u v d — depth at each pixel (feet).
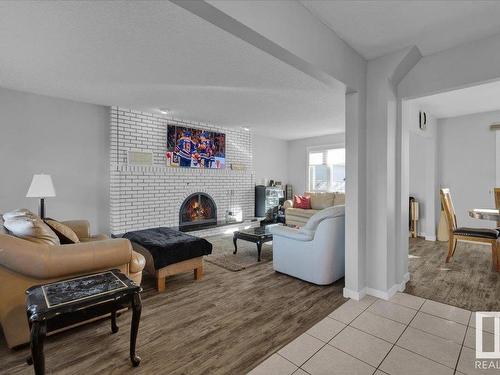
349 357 5.66
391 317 7.29
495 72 7.13
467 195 15.83
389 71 8.09
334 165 22.45
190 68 9.29
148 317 7.30
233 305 8.01
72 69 9.41
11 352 5.84
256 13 4.95
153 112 15.19
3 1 5.79
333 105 13.67
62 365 5.40
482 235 11.17
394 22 6.59
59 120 12.75
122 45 7.75
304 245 9.72
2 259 5.58
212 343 6.16
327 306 7.95
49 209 12.60
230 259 12.53
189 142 17.20
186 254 9.46
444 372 5.21
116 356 5.69
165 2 5.87
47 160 12.48
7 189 11.55
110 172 14.07
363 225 8.58
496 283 9.65
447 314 7.46
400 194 8.96
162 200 15.99
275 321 7.11
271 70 9.46
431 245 15.24
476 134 15.52
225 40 7.46
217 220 19.02
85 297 4.83
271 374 5.17
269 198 22.07
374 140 8.45
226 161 19.58
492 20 6.50
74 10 6.14
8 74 9.88
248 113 15.34
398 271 9.04
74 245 6.32
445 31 6.98
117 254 6.79
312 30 6.27
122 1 5.82
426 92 8.32
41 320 4.28
